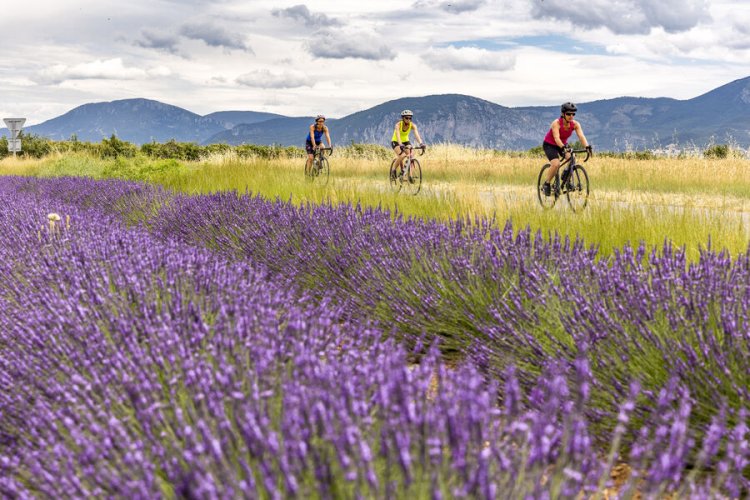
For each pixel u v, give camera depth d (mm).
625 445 3381
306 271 6492
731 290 4082
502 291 4961
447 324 4957
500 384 3857
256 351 2947
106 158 38438
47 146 46375
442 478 2027
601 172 20219
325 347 3277
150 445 2453
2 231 7621
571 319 4027
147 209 11938
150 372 2945
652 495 2000
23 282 5035
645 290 4066
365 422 2227
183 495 2002
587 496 2195
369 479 1903
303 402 2299
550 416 2424
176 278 4367
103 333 3611
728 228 7258
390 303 5223
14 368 3312
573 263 5023
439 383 2498
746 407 3213
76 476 2316
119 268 4750
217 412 2377
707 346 3523
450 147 30734
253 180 16562
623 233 7199
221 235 8422
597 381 3541
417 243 6043
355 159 29141
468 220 6566
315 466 2059
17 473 2561
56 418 2688
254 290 4273
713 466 3121
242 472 2205
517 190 18141
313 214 8234
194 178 18906
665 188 17891
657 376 3590
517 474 2170
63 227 7285
